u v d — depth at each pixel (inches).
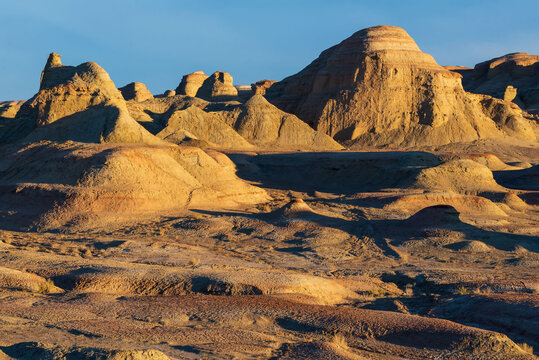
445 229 2426.2
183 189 3125.0
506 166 5344.5
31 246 1963.6
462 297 1272.1
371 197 3508.9
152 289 1194.0
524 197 3934.5
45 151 3270.2
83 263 1407.5
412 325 899.4
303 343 760.3
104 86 4259.4
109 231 2432.3
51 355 574.9
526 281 1535.4
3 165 3316.9
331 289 1325.0
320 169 4889.3
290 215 2664.9
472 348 815.1
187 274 1259.2
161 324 872.9
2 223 2603.3
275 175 4926.2
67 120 3937.0
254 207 3297.2
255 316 948.0
